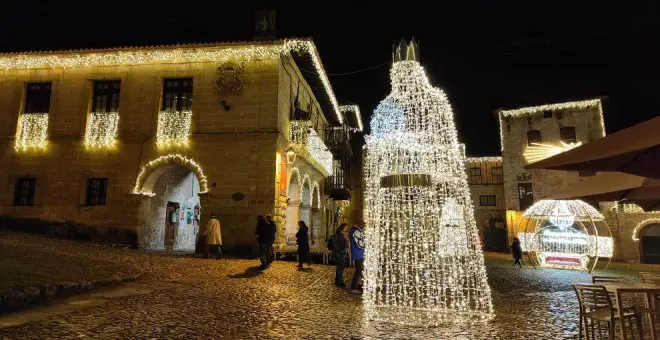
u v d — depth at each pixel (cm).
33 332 591
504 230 3266
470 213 820
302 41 1797
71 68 1923
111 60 1897
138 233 1761
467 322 731
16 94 1933
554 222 2141
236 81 1806
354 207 3666
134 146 1823
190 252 1748
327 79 2269
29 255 1109
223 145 1775
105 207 1797
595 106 2984
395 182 812
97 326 638
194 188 2317
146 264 1298
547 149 1317
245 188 1730
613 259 2738
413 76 845
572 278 1509
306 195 2289
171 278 1114
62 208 1812
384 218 847
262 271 1302
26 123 1905
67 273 950
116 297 850
